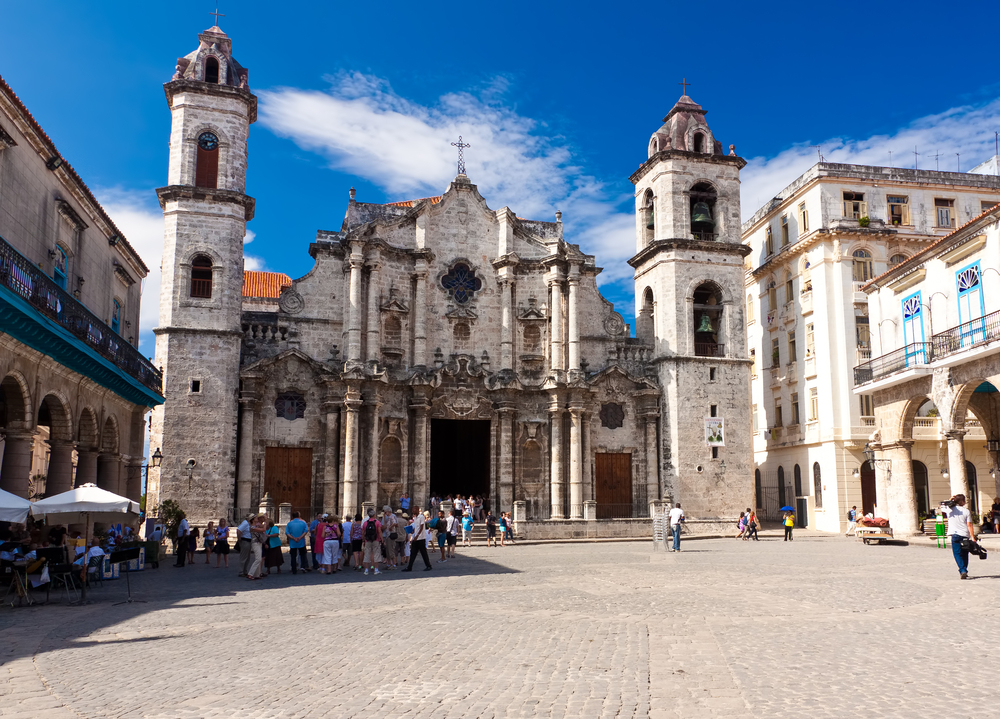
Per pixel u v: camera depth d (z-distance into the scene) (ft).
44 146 89.92
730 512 159.22
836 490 162.71
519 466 160.76
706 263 167.53
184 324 140.05
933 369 118.52
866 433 164.76
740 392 164.55
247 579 85.10
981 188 178.19
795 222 183.21
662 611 54.85
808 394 175.22
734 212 171.73
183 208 142.82
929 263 125.39
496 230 169.48
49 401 91.35
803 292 178.50
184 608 61.00
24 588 64.54
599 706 30.73
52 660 40.86
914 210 175.52
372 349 153.58
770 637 44.45
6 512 64.49
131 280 134.82
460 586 72.79
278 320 153.07
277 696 32.83
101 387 103.96
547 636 45.78
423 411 155.43
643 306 176.24
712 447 160.97
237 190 146.92
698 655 39.83
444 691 33.37
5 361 75.36
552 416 161.07
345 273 157.17
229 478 138.72
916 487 160.97
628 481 164.96
